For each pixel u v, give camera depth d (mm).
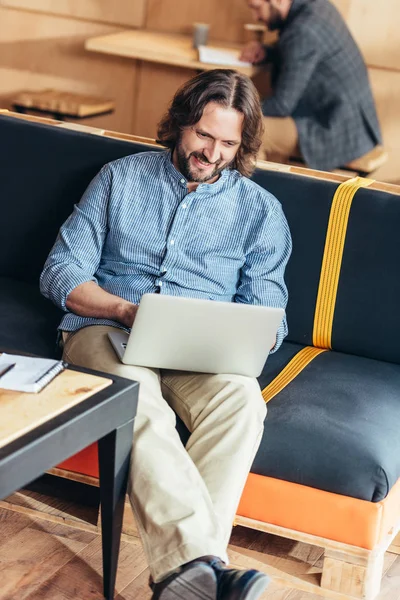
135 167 2396
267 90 5227
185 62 4656
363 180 2541
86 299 2277
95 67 5730
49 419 1697
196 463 2002
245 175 2430
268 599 2035
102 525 1950
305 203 2471
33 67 5867
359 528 1993
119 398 1844
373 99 4777
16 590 1957
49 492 2309
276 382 2283
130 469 1922
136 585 2033
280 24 4547
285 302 2471
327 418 2102
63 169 2623
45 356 2295
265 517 2080
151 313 1993
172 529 1787
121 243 2391
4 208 2684
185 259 2383
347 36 4543
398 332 2432
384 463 1987
